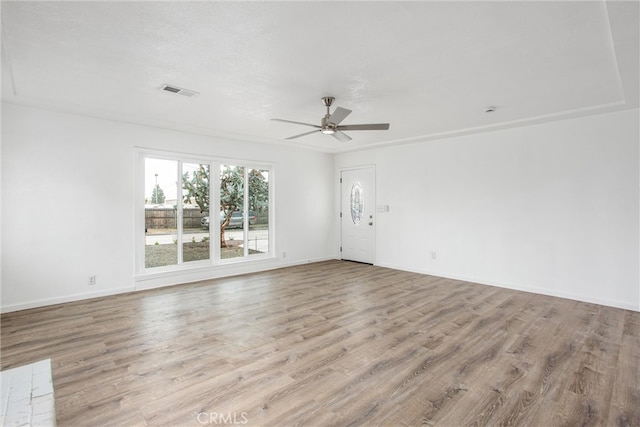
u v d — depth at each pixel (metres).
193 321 3.48
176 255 5.10
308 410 2.00
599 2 1.89
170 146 4.93
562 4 1.91
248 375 2.40
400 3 1.90
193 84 3.16
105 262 4.38
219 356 2.69
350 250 7.09
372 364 2.56
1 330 3.22
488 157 5.02
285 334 3.14
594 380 2.31
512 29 2.19
